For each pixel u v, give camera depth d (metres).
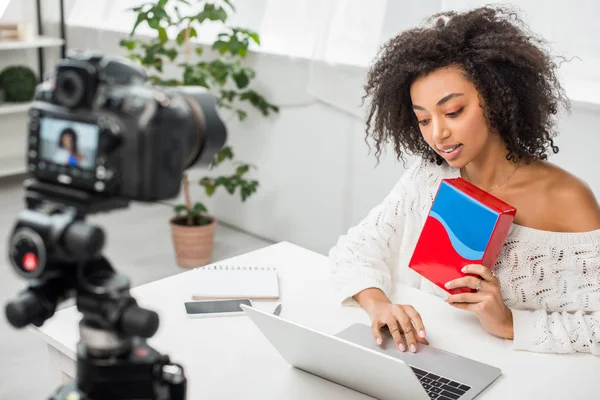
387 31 3.08
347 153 3.37
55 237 0.78
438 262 1.57
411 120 1.70
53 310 0.85
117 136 0.77
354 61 3.19
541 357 1.45
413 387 1.16
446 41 1.50
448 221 1.55
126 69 0.83
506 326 1.50
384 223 1.81
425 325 1.57
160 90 0.81
